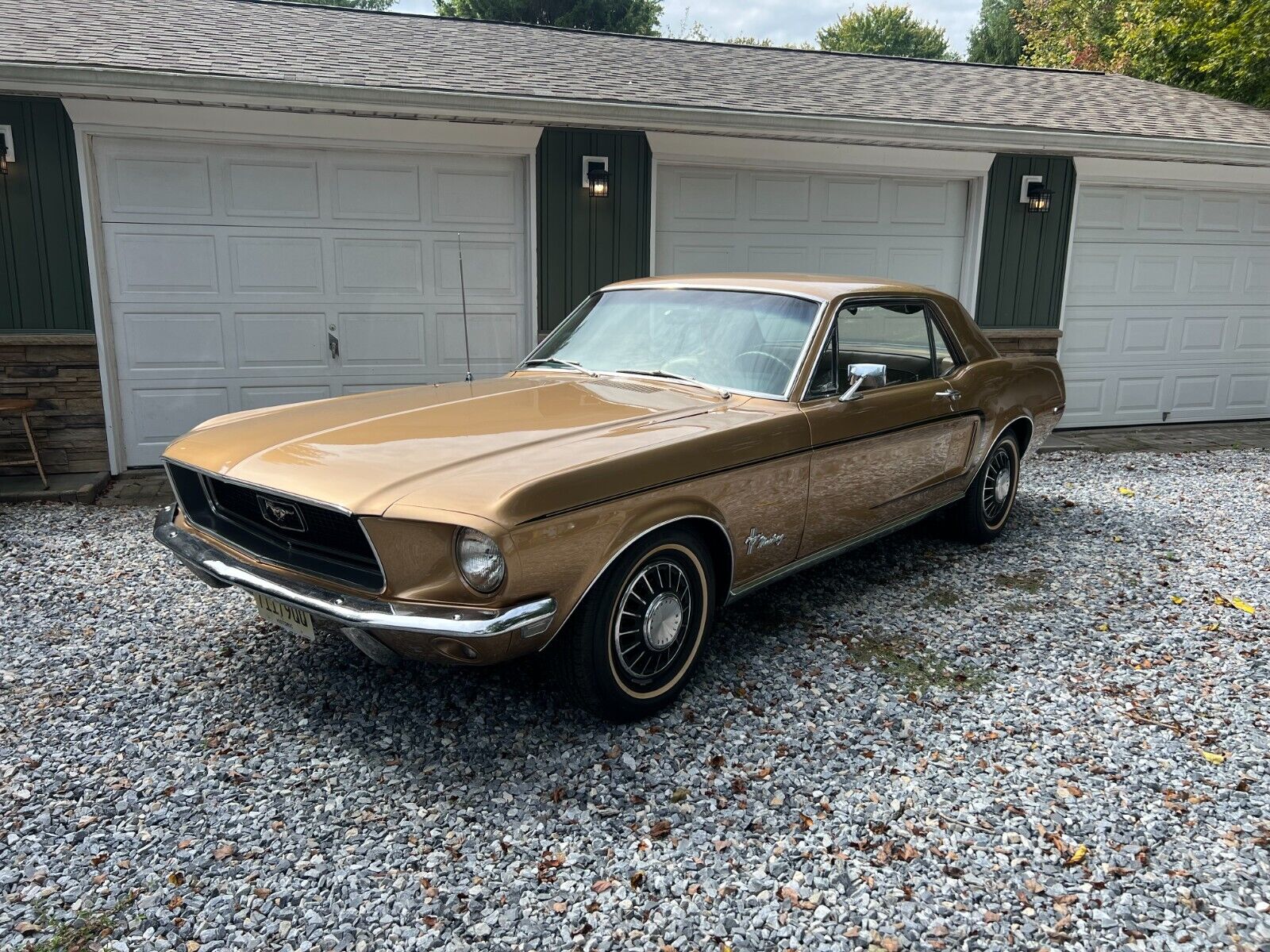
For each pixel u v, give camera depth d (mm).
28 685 3344
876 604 4227
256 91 6098
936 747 2951
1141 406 9484
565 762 2838
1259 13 12422
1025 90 9680
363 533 2580
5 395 6500
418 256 7246
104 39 6551
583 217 7449
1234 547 5191
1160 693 3354
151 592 4324
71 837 2447
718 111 7094
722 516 3188
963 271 8703
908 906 2207
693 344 3924
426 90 6434
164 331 6805
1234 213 9273
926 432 4273
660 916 2178
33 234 6340
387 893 2244
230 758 2857
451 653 2586
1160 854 2410
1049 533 5453
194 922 2143
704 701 3242
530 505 2531
